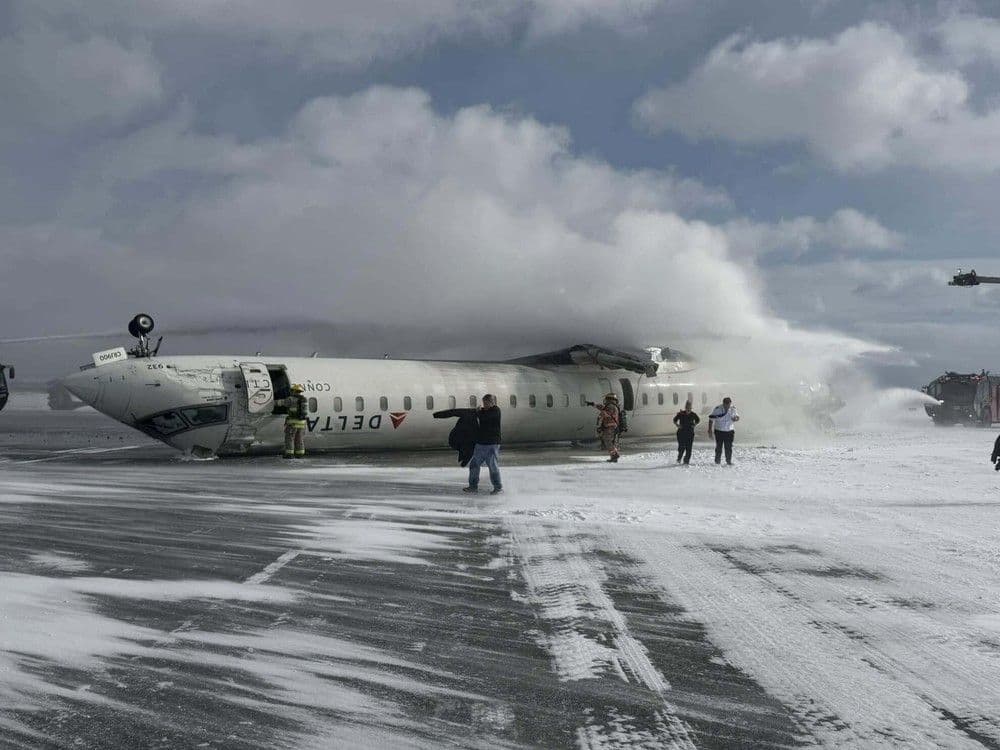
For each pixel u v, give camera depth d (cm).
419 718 531
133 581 898
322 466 2383
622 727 519
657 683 595
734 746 492
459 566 988
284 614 772
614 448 2505
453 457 2745
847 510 1444
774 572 950
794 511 1430
